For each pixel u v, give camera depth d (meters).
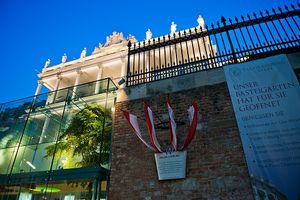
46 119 9.38
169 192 4.85
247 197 4.32
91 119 8.96
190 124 5.34
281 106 4.94
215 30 6.64
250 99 5.27
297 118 4.68
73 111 9.34
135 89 6.72
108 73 28.70
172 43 6.99
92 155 8.49
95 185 6.30
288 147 4.47
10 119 9.45
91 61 28.41
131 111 6.37
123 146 5.89
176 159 5.09
